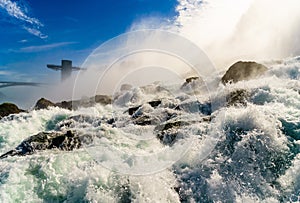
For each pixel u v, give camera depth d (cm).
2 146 1118
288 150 769
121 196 687
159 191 697
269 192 686
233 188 699
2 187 679
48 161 769
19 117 1355
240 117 871
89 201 672
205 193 705
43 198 689
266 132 805
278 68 1484
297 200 643
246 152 777
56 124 1266
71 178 718
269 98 1061
